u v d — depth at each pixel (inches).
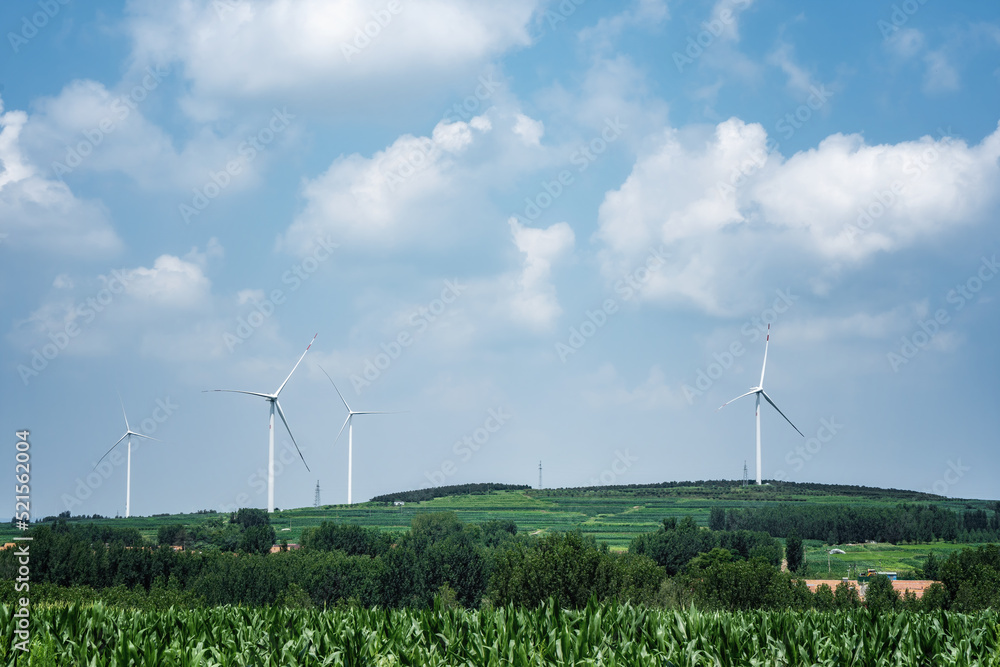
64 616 959.0
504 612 1021.8
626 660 855.7
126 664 833.5
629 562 3973.9
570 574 3489.2
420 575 4758.9
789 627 986.7
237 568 4552.2
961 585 3663.9
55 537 4571.9
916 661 900.6
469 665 849.5
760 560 3860.7
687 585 3742.6
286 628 973.8
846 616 1099.3
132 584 4633.4
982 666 864.9
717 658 874.1
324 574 4520.2
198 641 909.2
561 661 847.1
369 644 891.4
